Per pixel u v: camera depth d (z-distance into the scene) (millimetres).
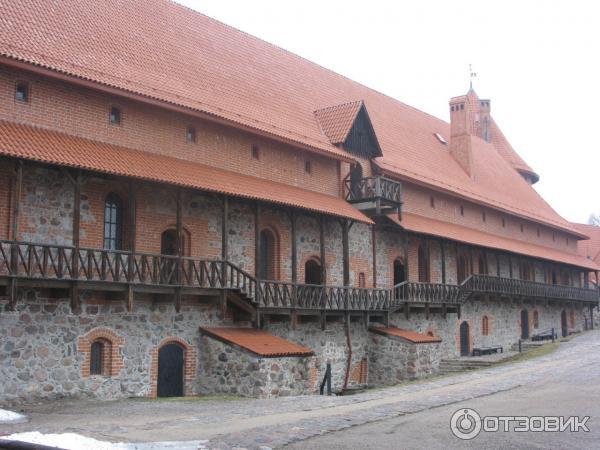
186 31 27953
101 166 18250
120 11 25094
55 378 18219
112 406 17828
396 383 28141
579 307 53094
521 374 22984
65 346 18500
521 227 45562
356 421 13828
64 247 17547
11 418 15383
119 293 19594
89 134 20172
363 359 28891
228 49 29656
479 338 38031
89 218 19766
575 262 49375
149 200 21344
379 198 28859
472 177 42344
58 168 18641
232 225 24031
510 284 39656
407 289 30375
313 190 27969
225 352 21406
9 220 17891
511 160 56000
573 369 23219
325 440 11930
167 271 20109
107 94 20734
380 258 31547
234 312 23422
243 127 24219
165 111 22453
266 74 30625
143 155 21125
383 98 41312
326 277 27953
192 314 21969
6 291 17344
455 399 16922
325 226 28203
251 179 24594
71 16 22391
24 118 18656
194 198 22797
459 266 37719
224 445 11477
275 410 16641
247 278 24031
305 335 26000
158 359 20906
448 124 48469
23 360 17594
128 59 22844
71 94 19859
